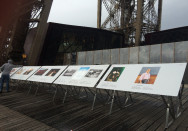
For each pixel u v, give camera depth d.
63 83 5.25
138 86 3.70
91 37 28.47
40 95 7.04
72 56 23.81
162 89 3.30
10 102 5.78
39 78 6.44
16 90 7.96
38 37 17.88
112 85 4.15
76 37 26.75
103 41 30.03
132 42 36.19
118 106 4.95
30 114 4.46
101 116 4.30
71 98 6.49
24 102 5.79
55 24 23.38
